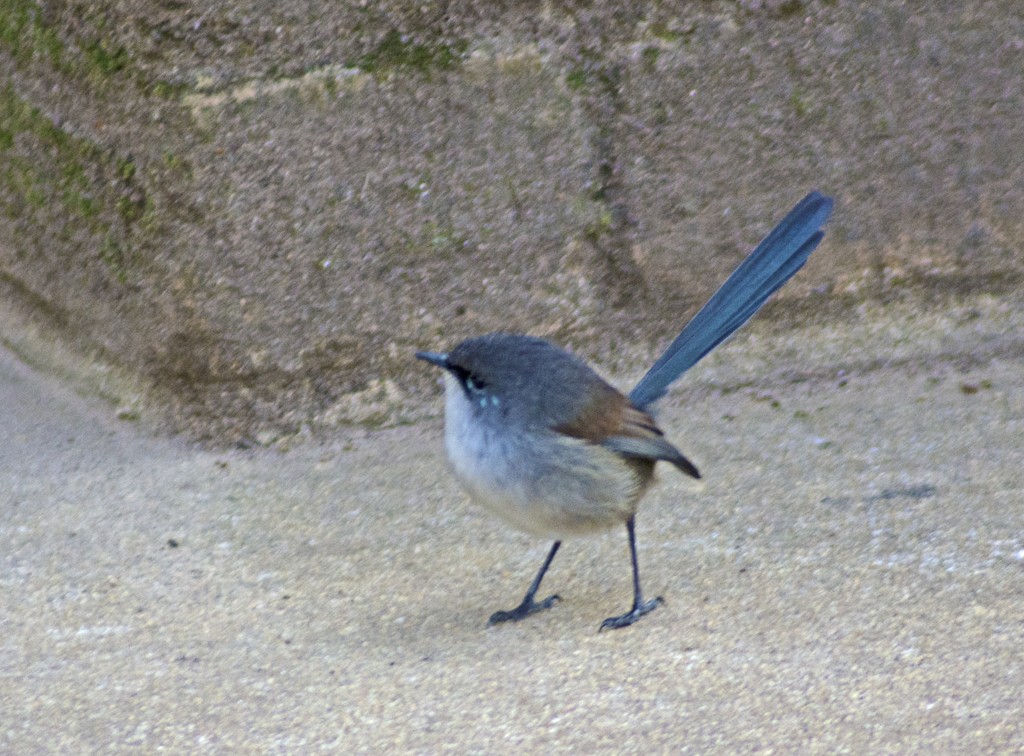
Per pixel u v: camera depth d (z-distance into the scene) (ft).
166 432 37.63
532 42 36.42
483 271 37.78
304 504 34.81
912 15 37.99
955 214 39.75
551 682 26.23
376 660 27.55
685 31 37.19
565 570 31.60
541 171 37.40
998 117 39.11
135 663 27.50
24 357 41.11
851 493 33.96
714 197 38.55
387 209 36.60
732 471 35.65
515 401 27.96
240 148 34.94
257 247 35.86
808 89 38.14
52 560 31.91
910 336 40.24
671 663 26.71
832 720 23.97
